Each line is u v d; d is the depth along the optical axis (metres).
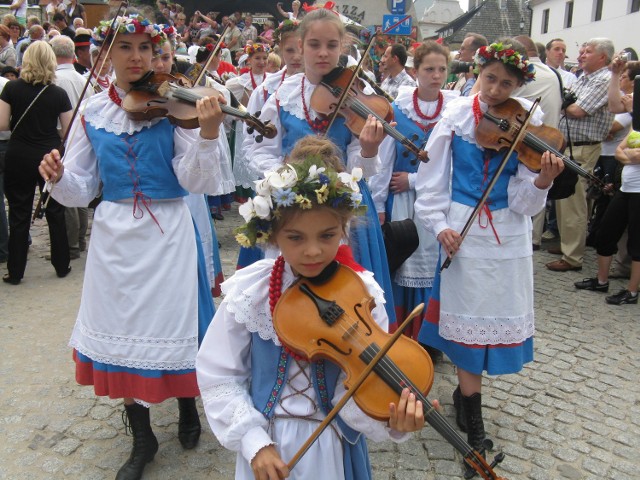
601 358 4.28
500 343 3.06
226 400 1.75
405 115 4.08
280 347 1.80
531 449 3.22
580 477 3.00
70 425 3.35
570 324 4.86
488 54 3.00
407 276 3.99
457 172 3.15
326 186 1.64
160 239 2.77
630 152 5.09
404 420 1.54
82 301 2.89
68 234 6.02
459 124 3.09
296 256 1.72
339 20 3.38
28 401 3.56
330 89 3.37
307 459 1.75
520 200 3.00
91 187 2.86
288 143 3.42
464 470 3.04
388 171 4.03
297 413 1.76
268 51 6.95
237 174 6.40
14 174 5.17
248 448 1.66
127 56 2.75
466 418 3.16
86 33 6.92
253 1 19.75
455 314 3.09
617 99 5.66
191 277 2.83
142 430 2.92
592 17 26.73
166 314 2.76
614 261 6.38
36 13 13.14
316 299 1.76
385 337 1.72
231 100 5.15
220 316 1.85
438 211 3.12
